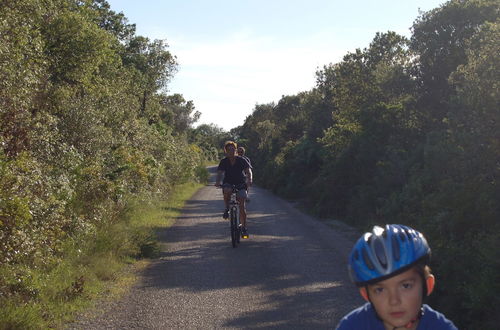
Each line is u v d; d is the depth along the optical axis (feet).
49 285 23.08
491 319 18.74
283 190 106.73
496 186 26.32
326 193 63.21
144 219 49.11
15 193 23.30
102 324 20.16
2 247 21.58
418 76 69.05
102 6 121.39
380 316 6.34
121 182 46.57
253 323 20.48
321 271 29.76
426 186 35.88
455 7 64.34
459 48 64.23
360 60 80.23
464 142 28.68
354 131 68.44
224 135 533.55
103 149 50.62
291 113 252.83
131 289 25.48
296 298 24.00
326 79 116.37
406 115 59.67
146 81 131.13
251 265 31.48
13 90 30.17
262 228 49.57
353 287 25.91
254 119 265.34
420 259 6.00
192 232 45.75
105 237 32.89
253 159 231.30
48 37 56.39
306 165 104.68
